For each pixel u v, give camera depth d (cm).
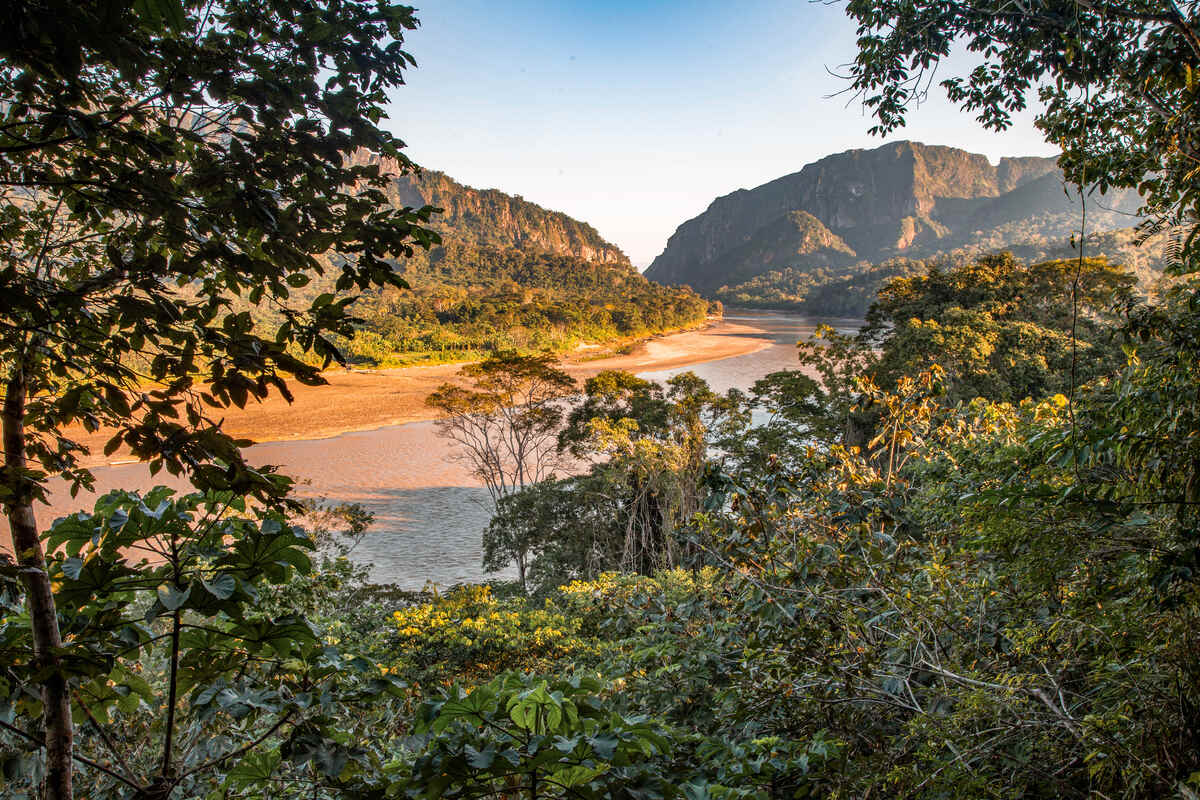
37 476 131
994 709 212
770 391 2312
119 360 140
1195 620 185
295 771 205
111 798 175
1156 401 205
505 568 2050
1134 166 288
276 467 142
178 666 176
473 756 142
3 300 118
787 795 259
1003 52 409
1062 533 228
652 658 419
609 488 1820
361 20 148
